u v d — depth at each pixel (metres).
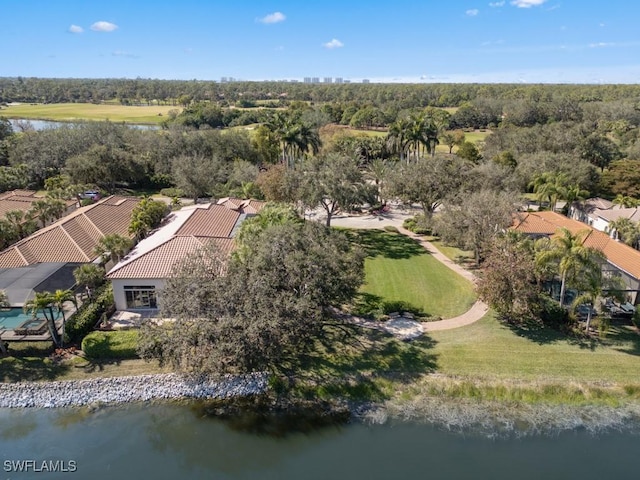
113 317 34.12
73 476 21.89
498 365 29.67
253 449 23.77
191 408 26.64
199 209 49.59
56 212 53.22
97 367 28.94
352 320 34.66
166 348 25.16
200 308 25.73
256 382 28.41
